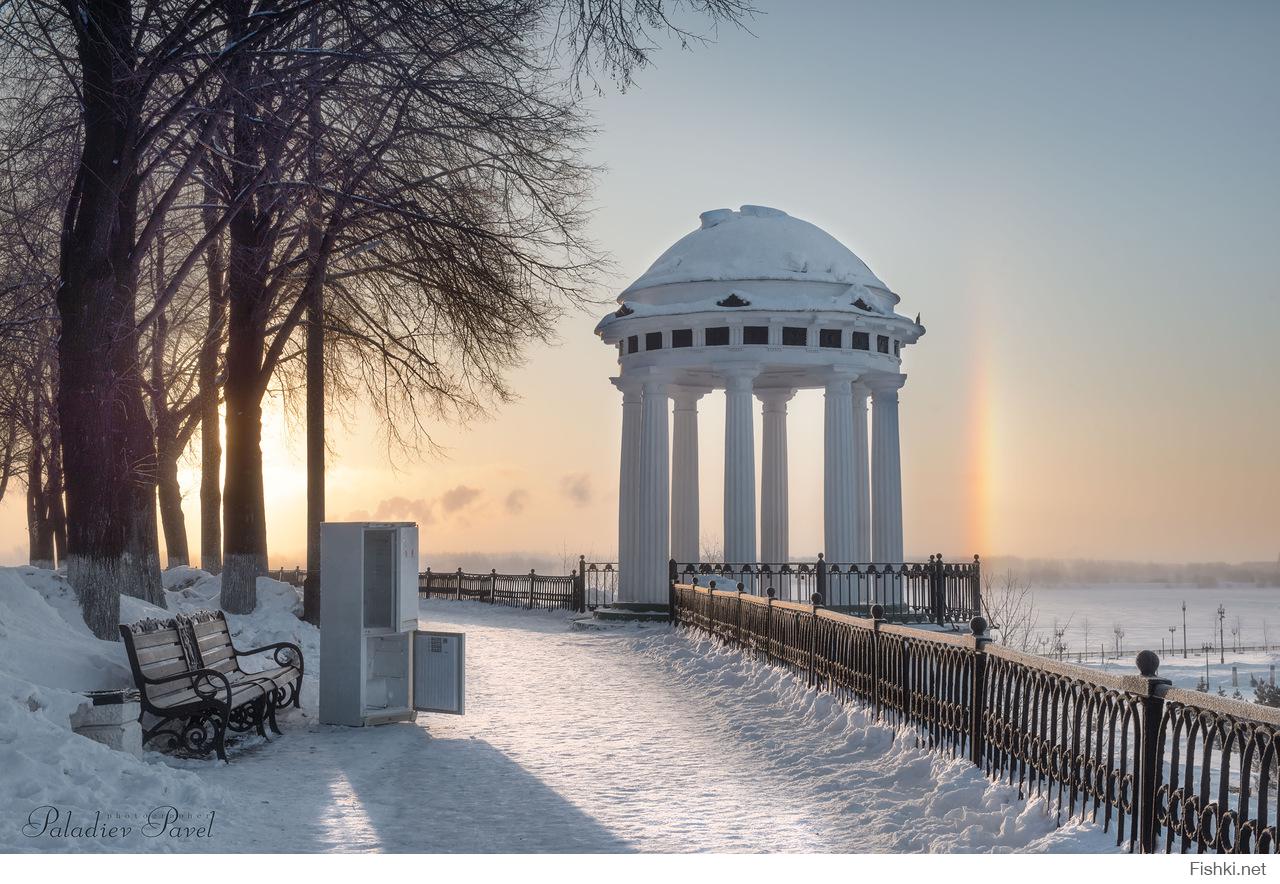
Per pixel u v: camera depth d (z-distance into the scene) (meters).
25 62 14.75
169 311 25.03
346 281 23.27
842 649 12.48
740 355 25.48
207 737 11.30
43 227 16.72
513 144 18.42
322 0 14.74
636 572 26.89
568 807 8.51
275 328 22.98
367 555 12.97
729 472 25.72
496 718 13.08
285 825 7.77
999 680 8.21
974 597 25.53
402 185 18.38
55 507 31.91
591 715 13.32
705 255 27.19
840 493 25.64
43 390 24.55
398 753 10.81
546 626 27.94
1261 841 4.80
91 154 13.29
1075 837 6.41
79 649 10.90
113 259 14.51
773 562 27.58
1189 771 5.47
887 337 26.80
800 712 12.62
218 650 12.01
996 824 7.31
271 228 19.55
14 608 11.23
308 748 11.08
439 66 17.47
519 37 17.12
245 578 19.88
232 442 20.12
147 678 9.98
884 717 10.86
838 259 27.34
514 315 19.16
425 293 20.48
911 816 7.97
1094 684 6.58
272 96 16.38
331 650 12.48
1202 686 69.62
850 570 24.91
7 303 18.94
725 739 11.65
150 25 13.99
